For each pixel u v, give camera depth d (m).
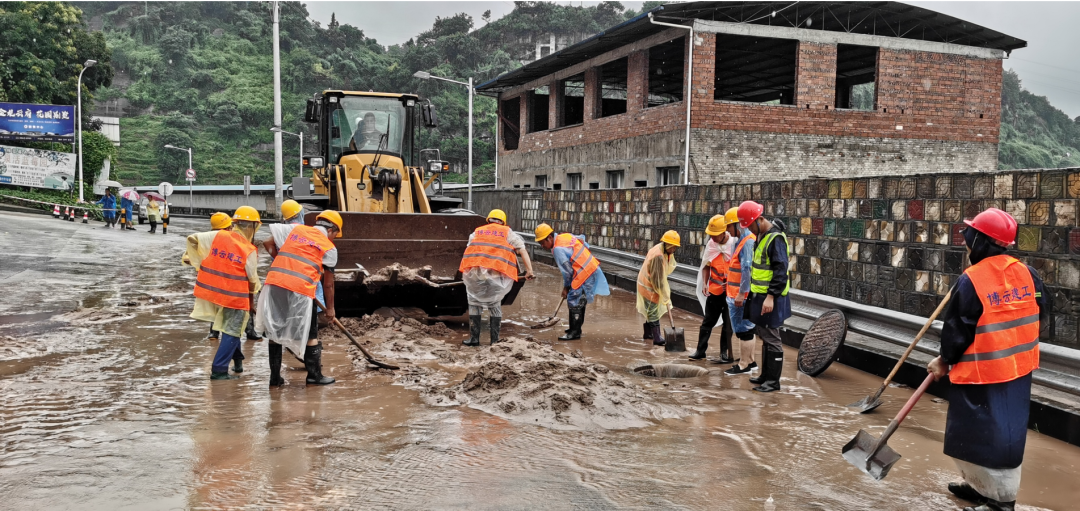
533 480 4.05
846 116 21.38
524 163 31.30
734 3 19.94
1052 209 6.59
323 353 7.66
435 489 3.90
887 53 21.50
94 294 11.69
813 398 6.18
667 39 21.30
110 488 3.86
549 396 5.50
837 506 3.81
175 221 43.53
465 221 9.72
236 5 153.75
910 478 4.29
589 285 8.78
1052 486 4.30
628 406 5.55
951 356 3.83
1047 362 5.76
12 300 10.74
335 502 3.70
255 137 112.81
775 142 20.95
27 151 38.62
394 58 127.44
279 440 4.71
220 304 6.39
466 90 106.81
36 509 3.57
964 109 22.30
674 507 3.71
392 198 11.07
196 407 5.52
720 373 7.17
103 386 6.12
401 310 9.64
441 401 5.75
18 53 43.78
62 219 31.11
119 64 127.06
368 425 5.09
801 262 10.38
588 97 26.14
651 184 22.30
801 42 20.95
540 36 115.19
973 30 21.47
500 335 9.08
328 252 6.28
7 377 6.36
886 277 8.73
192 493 3.80
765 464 4.42
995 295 3.75
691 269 12.70
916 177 8.23
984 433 3.73
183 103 118.06
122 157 101.88
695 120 20.41
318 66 118.50
